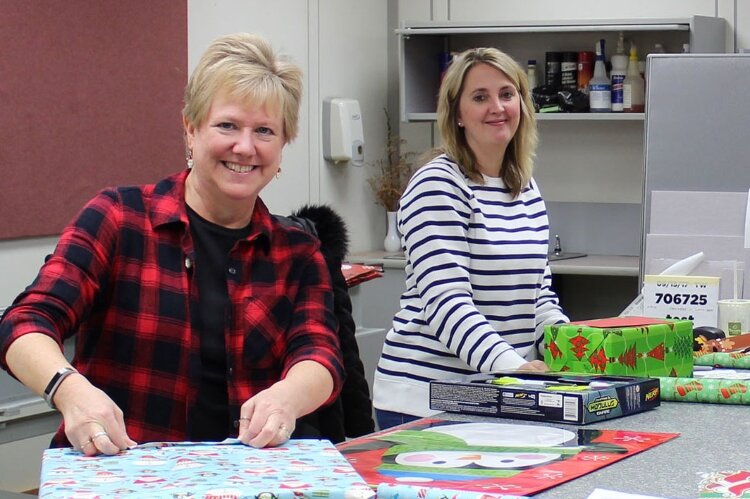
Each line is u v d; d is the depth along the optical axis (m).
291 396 1.66
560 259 5.71
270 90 1.79
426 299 2.47
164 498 1.18
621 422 1.82
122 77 4.49
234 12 5.22
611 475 1.42
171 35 4.73
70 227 1.82
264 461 1.40
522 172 2.68
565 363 2.13
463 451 1.55
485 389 1.88
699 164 3.29
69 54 4.24
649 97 3.33
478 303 2.56
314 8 5.79
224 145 1.79
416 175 2.58
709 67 3.28
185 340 1.87
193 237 1.91
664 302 2.72
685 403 2.02
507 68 2.61
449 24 5.68
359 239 6.25
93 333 1.86
